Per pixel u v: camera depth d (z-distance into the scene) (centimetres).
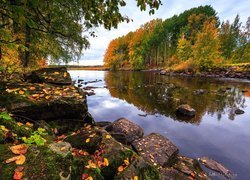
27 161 193
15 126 321
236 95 1819
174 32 6762
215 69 4209
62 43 1069
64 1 412
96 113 1255
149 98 1744
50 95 582
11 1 285
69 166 205
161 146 641
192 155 700
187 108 1218
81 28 863
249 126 1023
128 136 752
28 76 773
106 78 3866
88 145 387
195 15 6116
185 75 4206
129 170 329
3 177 174
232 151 740
